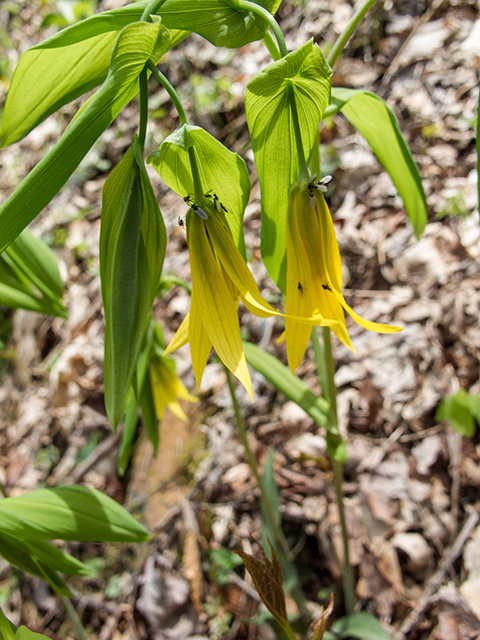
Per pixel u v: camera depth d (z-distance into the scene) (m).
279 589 0.12
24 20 0.64
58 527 0.13
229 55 0.46
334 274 0.12
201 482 0.29
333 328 0.12
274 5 0.12
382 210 0.33
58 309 0.18
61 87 0.12
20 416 0.39
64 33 0.10
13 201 0.10
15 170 0.54
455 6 0.38
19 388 0.41
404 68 0.37
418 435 0.26
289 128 0.11
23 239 0.17
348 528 0.24
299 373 0.30
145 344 0.16
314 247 0.11
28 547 0.14
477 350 0.26
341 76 0.39
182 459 0.30
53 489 0.14
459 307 0.28
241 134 0.42
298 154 0.11
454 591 0.21
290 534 0.26
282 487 0.27
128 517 0.14
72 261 0.44
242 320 0.33
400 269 0.31
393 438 0.26
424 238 0.31
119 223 0.10
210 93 0.44
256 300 0.11
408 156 0.16
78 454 0.35
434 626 0.21
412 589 0.22
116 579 0.28
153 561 0.28
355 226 0.33
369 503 0.25
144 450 0.32
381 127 0.16
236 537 0.27
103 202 0.11
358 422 0.27
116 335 0.10
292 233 0.11
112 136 0.49
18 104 0.12
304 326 0.12
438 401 0.26
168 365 0.18
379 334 0.29
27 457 0.37
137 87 0.10
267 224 0.12
